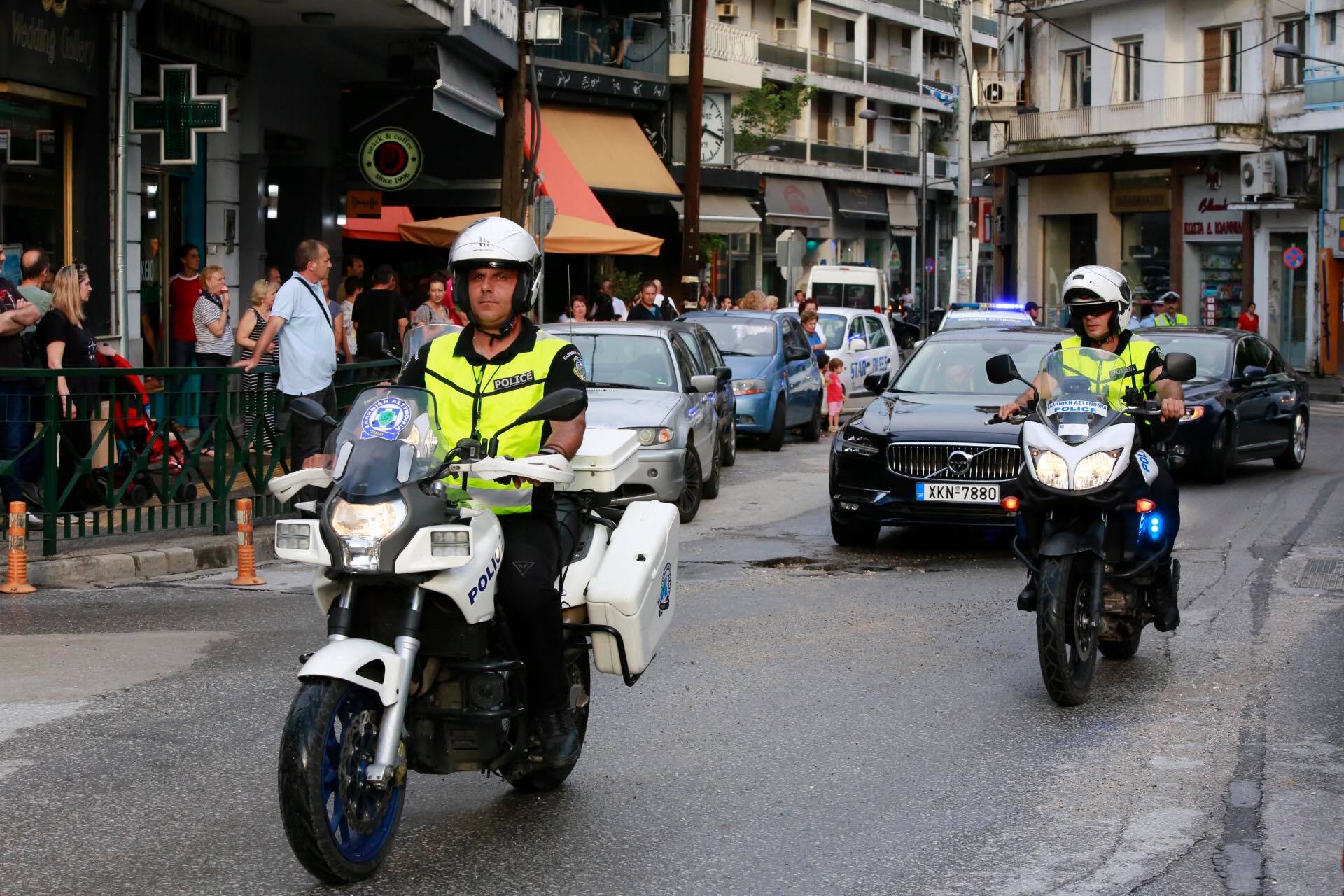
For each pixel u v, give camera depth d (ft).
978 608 33.96
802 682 26.91
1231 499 55.16
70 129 52.95
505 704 17.97
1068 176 156.76
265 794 20.44
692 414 49.39
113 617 31.83
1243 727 24.06
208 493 40.52
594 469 19.54
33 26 48.78
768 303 91.45
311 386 41.83
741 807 20.13
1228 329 66.08
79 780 20.93
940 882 17.40
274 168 79.10
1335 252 134.82
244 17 63.93
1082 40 154.30
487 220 18.79
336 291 81.97
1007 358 27.04
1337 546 43.34
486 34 73.67
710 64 142.61
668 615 20.68
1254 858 18.11
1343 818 19.61
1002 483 40.32
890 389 45.29
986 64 265.75
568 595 19.17
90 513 37.76
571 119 125.29
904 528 47.50
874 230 227.40
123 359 43.29
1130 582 26.50
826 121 216.95
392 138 76.02
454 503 17.46
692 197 100.27
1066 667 24.64
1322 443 79.00
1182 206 146.30
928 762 22.15
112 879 17.30
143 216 59.62
